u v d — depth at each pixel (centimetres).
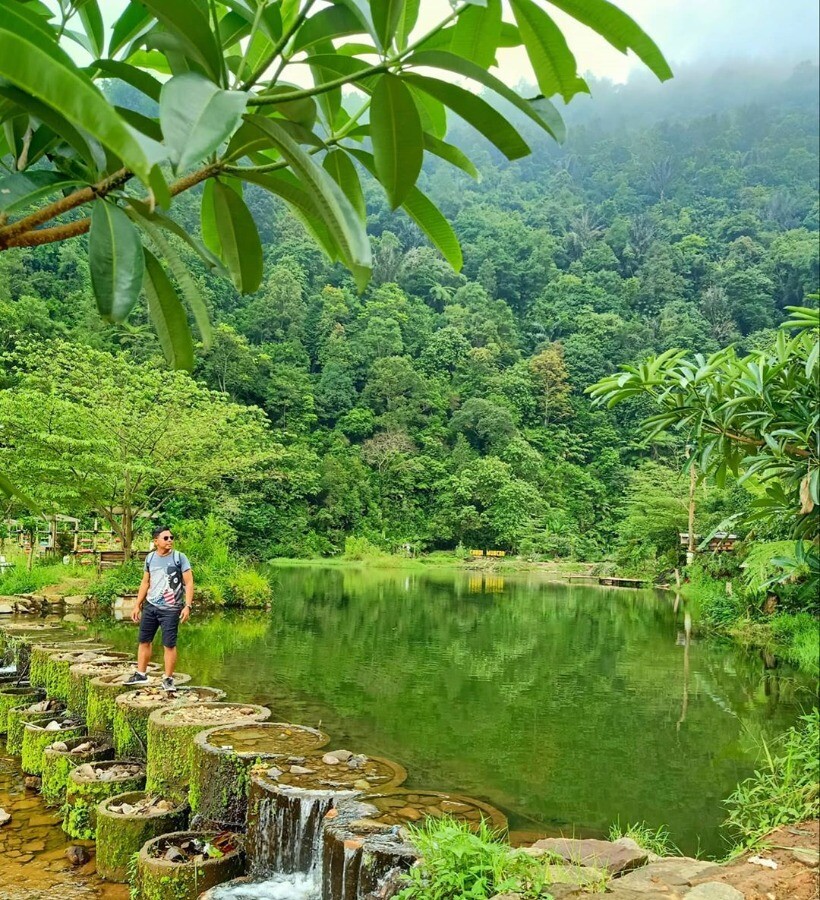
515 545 4072
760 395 403
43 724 609
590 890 248
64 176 134
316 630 1262
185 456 1533
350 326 5512
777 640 1138
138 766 510
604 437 5288
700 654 1077
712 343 6028
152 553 605
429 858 275
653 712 728
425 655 1034
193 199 4331
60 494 1384
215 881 386
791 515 448
